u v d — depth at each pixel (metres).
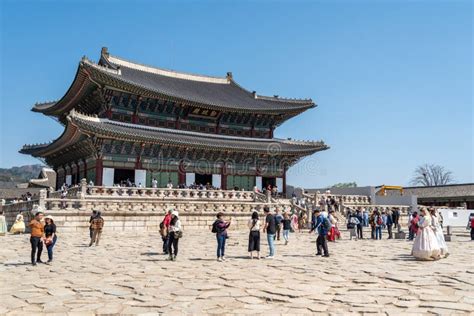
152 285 14.74
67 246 28.03
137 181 56.81
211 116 67.00
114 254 23.88
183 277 16.30
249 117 69.94
